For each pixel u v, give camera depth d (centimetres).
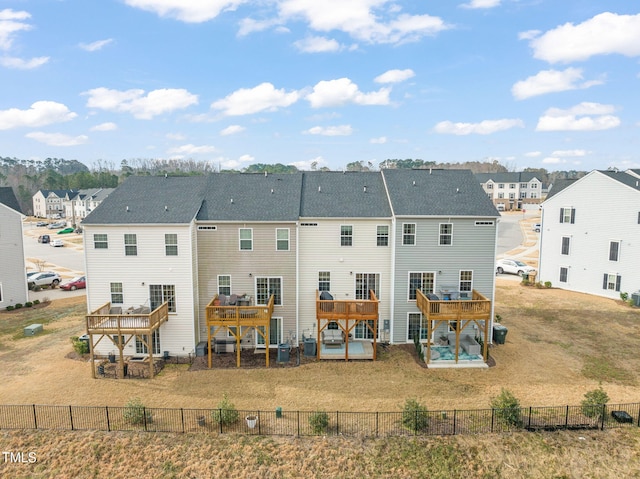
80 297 3638
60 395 1831
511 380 1952
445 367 2092
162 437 1543
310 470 1389
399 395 1825
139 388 1903
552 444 1487
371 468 1395
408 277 2348
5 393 1845
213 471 1386
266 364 2123
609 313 2892
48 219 11512
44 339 2531
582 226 3409
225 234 2309
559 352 2262
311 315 2403
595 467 1385
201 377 2009
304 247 2364
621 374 2003
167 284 2256
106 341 2278
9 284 3219
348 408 1722
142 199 2428
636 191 3041
